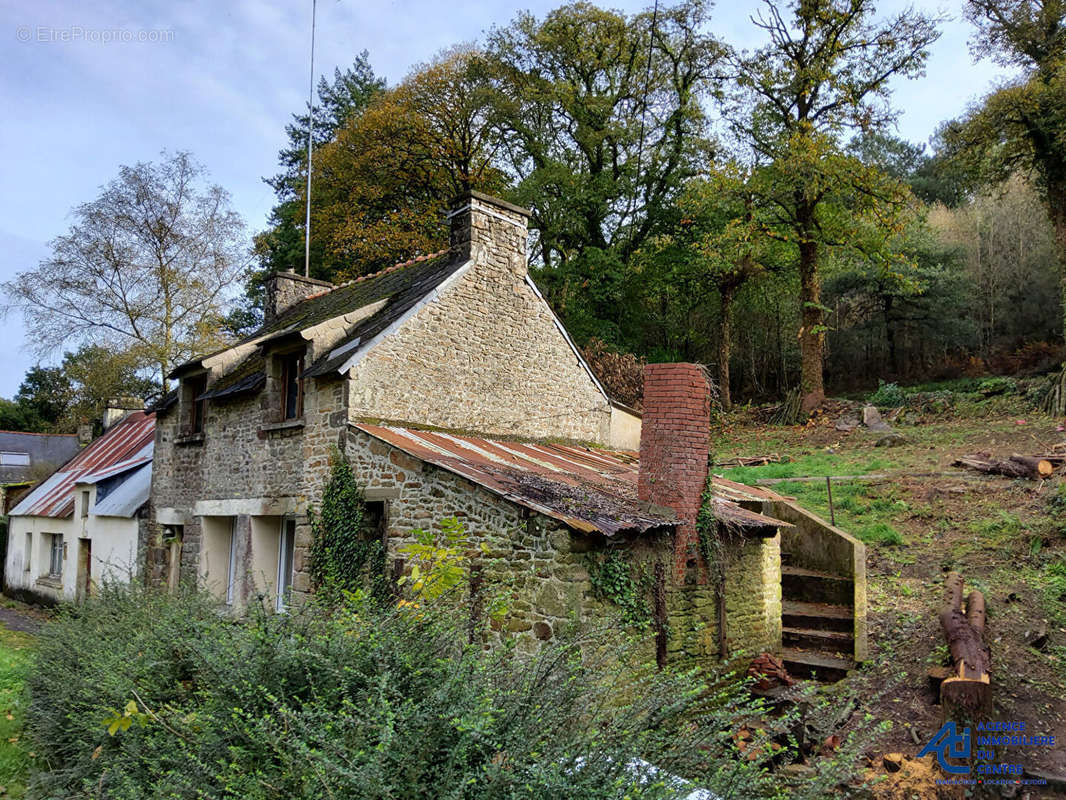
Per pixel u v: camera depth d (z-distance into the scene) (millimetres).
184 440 13641
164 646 6410
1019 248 32438
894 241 29547
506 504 8039
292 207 32656
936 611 9391
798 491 15039
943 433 18859
